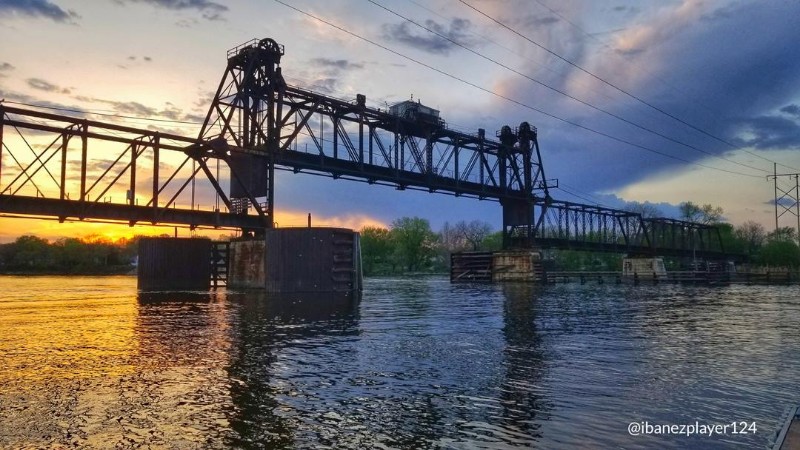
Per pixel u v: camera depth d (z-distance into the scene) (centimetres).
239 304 3922
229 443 977
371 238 17050
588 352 1958
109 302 4159
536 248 9181
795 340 2288
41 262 19575
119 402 1237
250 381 1459
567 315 3344
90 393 1316
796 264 12781
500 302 4478
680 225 12219
